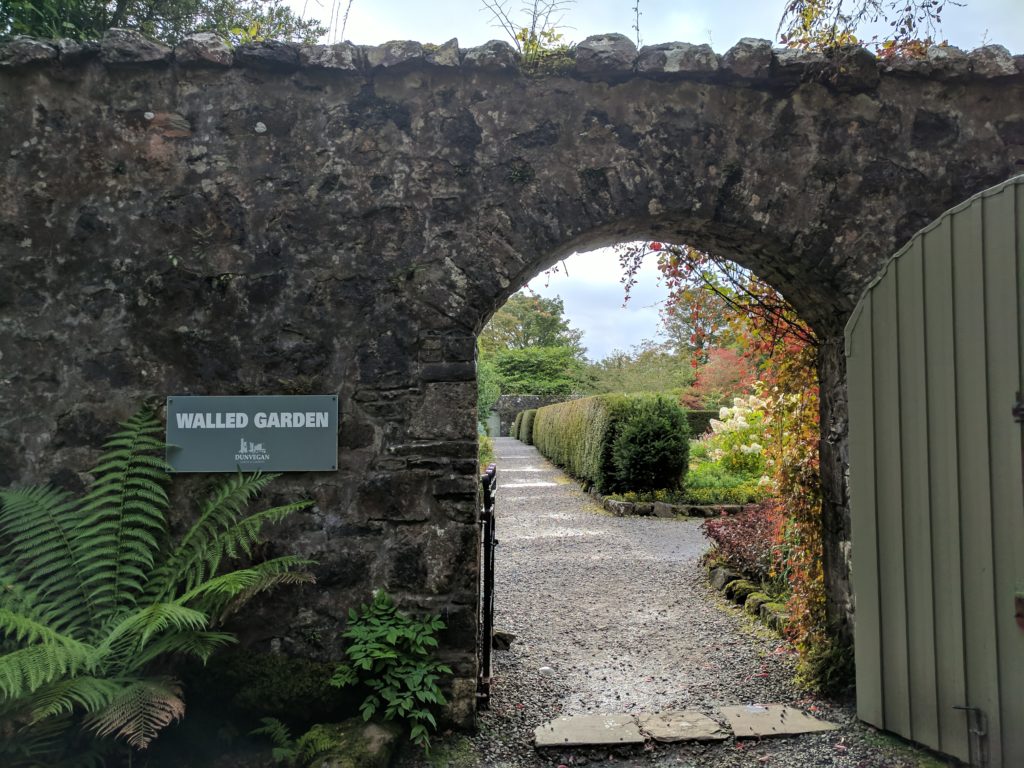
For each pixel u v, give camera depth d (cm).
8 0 396
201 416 314
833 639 358
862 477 317
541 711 344
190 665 300
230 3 535
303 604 312
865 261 330
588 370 2436
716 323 475
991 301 257
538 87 329
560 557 696
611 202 326
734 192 329
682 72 325
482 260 323
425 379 319
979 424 261
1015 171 334
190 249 320
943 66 329
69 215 316
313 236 322
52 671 226
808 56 325
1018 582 247
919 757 282
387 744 277
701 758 295
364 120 326
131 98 320
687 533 810
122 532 300
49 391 313
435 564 314
